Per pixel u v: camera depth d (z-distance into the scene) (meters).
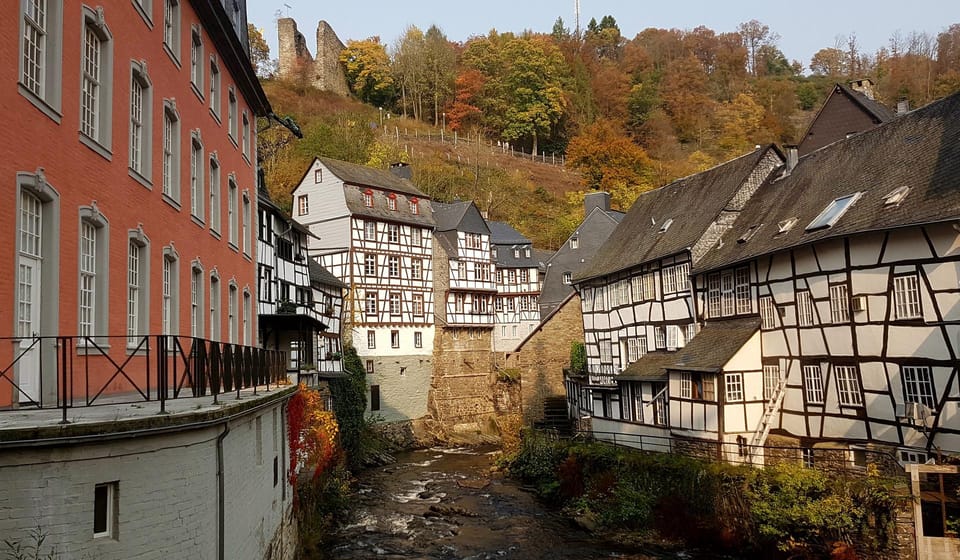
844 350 19.50
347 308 41.75
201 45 16.11
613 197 68.69
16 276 8.25
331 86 85.56
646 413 26.95
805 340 20.84
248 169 21.30
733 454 21.52
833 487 17.25
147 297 12.20
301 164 57.22
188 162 14.89
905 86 74.81
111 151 10.80
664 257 28.20
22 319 8.62
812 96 94.50
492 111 86.88
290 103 75.00
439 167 68.06
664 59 100.69
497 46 92.94
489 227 55.50
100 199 10.39
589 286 35.41
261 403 10.79
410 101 87.50
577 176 78.19
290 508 15.98
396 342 44.06
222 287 17.75
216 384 9.36
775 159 27.91
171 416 7.50
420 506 26.30
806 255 20.84
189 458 7.92
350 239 42.31
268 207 26.88
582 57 96.38
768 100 92.69
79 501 6.74
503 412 47.38
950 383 16.75
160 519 7.46
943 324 16.94
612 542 21.27
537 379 44.75
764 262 22.70
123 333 11.19
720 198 27.77
